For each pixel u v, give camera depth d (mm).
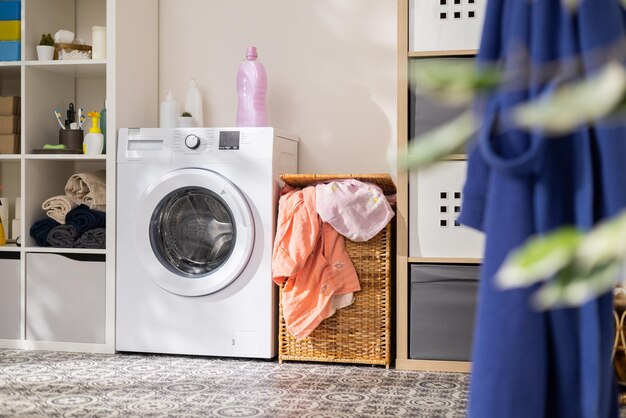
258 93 3600
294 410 2492
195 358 3396
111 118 3500
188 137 3355
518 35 1173
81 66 3664
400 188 3162
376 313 3215
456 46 3117
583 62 878
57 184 3881
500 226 1203
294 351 3273
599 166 1189
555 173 1196
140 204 3391
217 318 3340
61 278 3557
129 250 3449
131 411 2465
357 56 3760
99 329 3508
